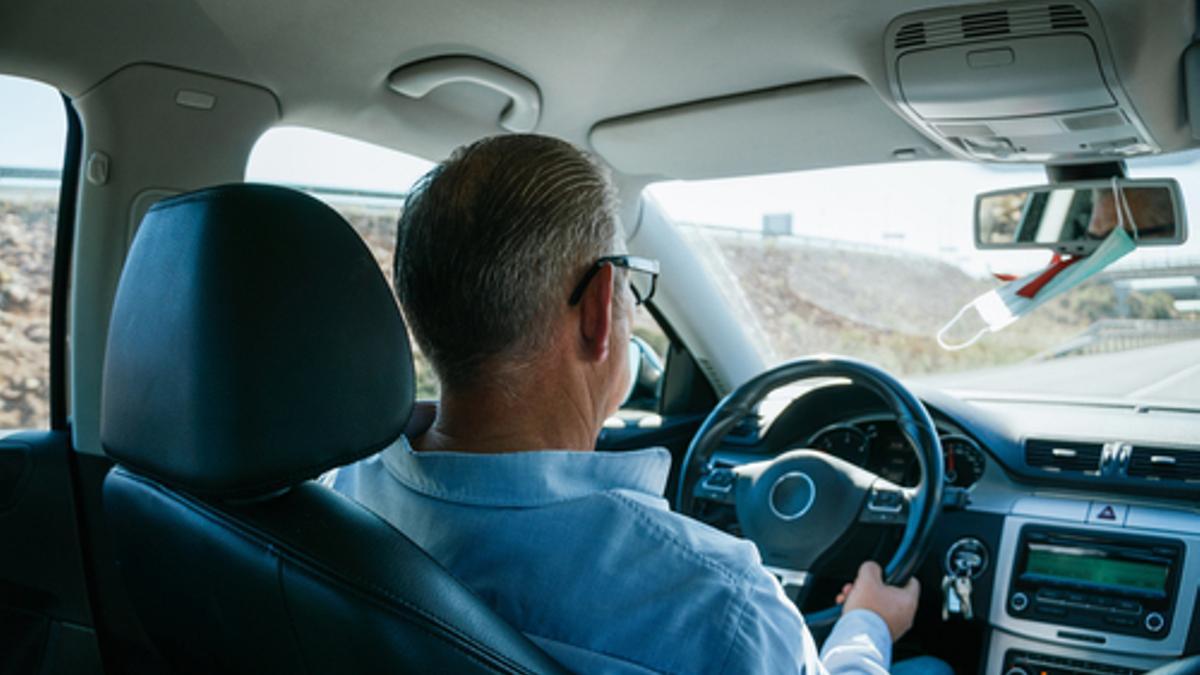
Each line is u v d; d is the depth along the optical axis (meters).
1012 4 1.72
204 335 0.89
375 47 2.13
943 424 2.54
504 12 1.99
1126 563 2.21
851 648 1.36
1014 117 2.04
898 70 1.98
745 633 0.92
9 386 2.29
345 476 1.18
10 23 1.88
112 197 2.16
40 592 2.18
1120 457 2.31
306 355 0.89
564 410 1.01
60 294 2.28
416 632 0.83
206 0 1.91
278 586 0.89
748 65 2.18
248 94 2.21
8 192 2.20
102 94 2.08
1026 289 2.42
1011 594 2.29
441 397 1.04
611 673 0.92
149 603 1.14
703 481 2.25
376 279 0.94
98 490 2.24
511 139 1.01
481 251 0.95
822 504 2.07
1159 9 1.64
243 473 0.88
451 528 0.99
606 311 0.99
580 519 0.96
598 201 1.00
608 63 2.21
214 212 0.90
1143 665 2.16
